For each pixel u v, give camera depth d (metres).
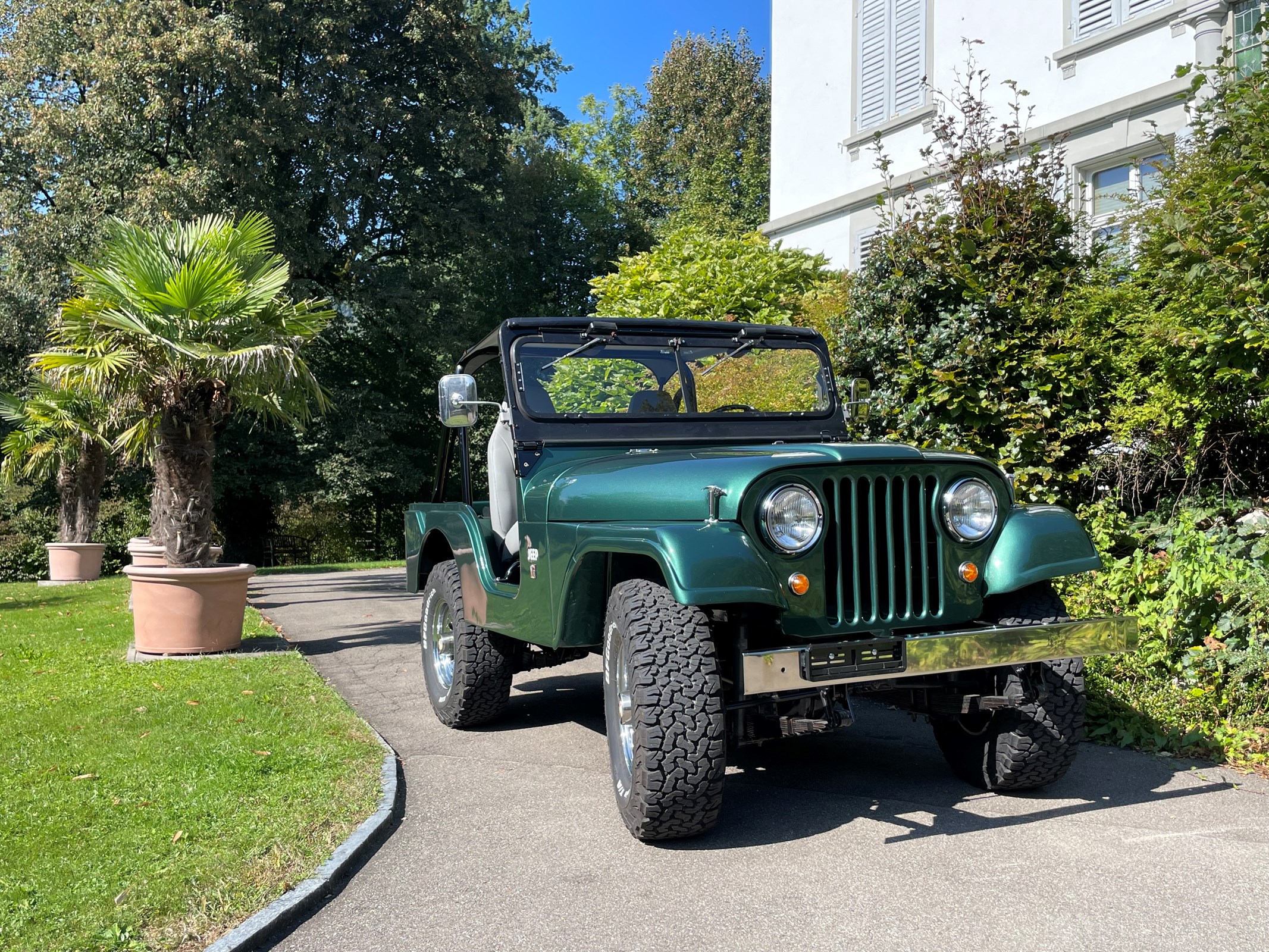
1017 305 5.95
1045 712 3.55
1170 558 5.10
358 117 20.03
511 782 4.12
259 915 2.74
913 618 3.35
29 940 2.58
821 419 4.86
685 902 2.85
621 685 3.45
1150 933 2.57
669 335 4.77
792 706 3.43
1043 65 10.98
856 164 13.23
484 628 4.64
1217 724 4.41
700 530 3.15
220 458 24.16
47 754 4.36
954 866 3.06
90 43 17.66
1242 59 8.91
